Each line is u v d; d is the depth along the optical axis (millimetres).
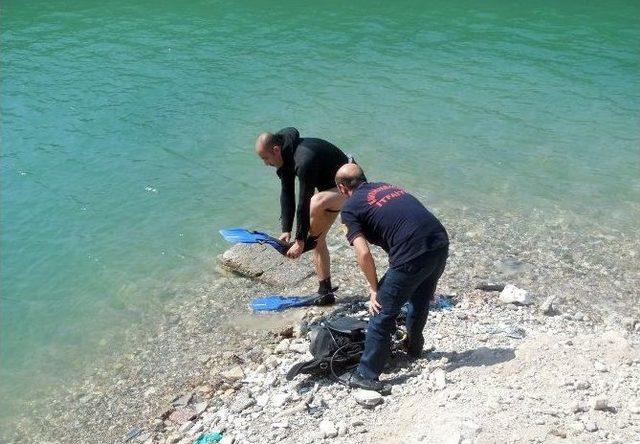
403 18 20953
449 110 13938
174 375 7039
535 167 11539
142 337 7781
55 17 22109
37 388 7172
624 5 22188
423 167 11555
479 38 18906
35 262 9328
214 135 13062
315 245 7184
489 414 5121
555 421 4988
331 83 15562
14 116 14117
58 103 14805
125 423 6480
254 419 5922
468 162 11734
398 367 6188
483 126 13180
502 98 14562
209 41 19078
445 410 5281
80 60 17719
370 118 13578
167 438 6109
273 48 18297
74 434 6480
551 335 6551
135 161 12148
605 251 9008
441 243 5508
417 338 6156
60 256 9445
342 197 6887
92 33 20219
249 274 8727
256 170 11742
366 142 12500
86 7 23312
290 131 6898
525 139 12625
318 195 6875
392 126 13195
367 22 20578
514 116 13648
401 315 6707
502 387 5512
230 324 7750
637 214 10000
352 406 5695
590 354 5910
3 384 7254
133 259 9289
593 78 15750
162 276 8898
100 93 15328
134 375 7172
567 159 11805
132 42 19188
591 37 18922
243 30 20047
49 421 6703
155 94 15203
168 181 11414
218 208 10547
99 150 12602
